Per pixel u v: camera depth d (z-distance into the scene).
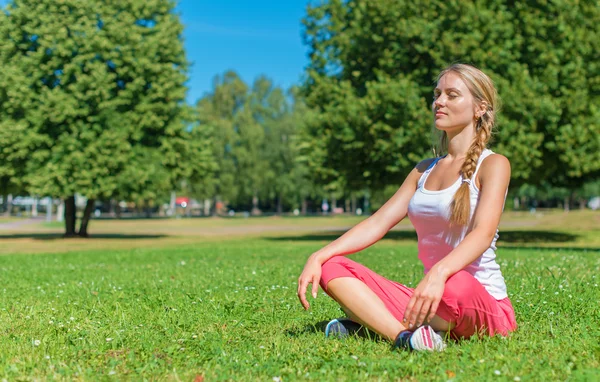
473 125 3.34
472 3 21.12
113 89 29.19
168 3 30.73
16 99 27.17
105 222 59.09
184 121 31.28
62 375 2.96
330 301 5.51
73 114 26.98
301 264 10.45
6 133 26.61
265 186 70.56
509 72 20.23
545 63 20.77
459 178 3.24
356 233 3.41
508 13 21.05
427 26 21.05
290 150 69.19
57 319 4.79
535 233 26.20
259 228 43.94
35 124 27.27
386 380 2.73
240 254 14.28
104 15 28.81
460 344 3.27
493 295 3.31
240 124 70.44
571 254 11.78
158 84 29.31
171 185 31.67
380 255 12.84
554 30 20.84
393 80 21.34
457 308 3.10
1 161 27.75
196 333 4.07
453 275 3.08
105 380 2.84
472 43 20.23
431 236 3.31
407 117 20.75
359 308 3.28
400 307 3.36
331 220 60.06
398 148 20.91
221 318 4.71
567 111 20.77
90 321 4.60
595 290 5.65
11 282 8.44
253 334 4.01
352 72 23.70
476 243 2.99
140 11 30.05
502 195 3.10
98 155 27.41
